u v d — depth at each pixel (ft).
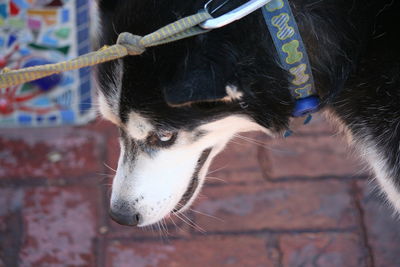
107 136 15.71
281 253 13.48
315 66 9.81
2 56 16.21
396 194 10.77
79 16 16.60
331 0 9.53
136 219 10.51
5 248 13.69
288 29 9.16
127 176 10.41
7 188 14.69
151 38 8.47
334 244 13.60
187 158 10.40
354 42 9.84
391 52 9.86
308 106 9.99
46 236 13.89
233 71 8.83
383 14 9.68
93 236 13.93
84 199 14.53
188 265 13.37
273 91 9.61
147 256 13.57
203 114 9.47
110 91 9.50
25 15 16.60
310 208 14.19
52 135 15.72
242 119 10.03
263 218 14.07
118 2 9.45
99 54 8.52
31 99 16.16
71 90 16.19
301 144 15.33
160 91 8.98
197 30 8.64
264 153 15.21
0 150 15.38
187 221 14.08
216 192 14.52
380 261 13.29
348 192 14.42
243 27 8.93
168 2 8.87
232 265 13.34
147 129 9.59
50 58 16.29
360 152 11.12
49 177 14.92
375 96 10.27
